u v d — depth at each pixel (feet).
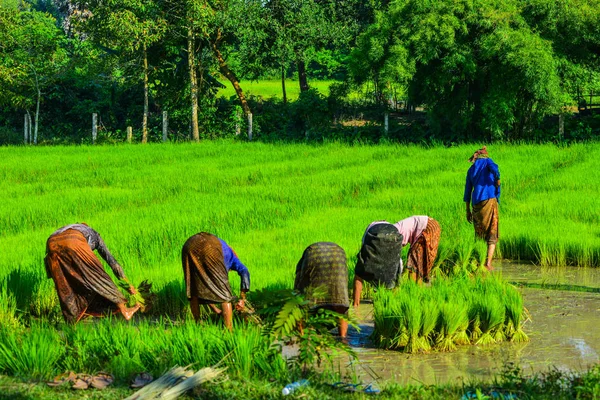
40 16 165.07
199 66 128.77
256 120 126.82
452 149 95.86
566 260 42.88
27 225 50.72
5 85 121.80
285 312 22.79
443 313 27.48
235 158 90.84
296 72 210.79
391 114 134.51
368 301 34.40
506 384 21.68
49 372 23.41
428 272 35.01
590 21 101.71
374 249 31.19
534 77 98.12
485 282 31.68
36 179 74.69
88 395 21.20
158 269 36.55
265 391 21.59
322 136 113.80
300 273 27.73
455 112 107.24
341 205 58.70
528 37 99.60
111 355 24.39
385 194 62.34
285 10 124.98
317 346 23.65
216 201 59.62
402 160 85.87
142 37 116.37
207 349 24.54
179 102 132.77
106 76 142.51
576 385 21.67
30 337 25.29
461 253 40.68
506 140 106.11
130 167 83.05
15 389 21.49
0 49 125.29
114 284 28.86
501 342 28.12
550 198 59.41
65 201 59.82
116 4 115.34
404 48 104.63
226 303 28.43
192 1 114.11
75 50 153.99
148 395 20.63
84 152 98.89
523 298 34.47
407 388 21.85
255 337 25.11
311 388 21.77
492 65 102.42
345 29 128.47
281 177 74.84
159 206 57.47
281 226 49.60
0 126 143.13
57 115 144.87
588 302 33.68
